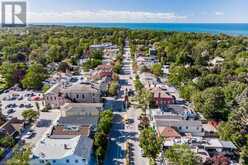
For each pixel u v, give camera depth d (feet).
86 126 297.53
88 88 398.42
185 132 297.94
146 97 380.99
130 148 272.72
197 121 303.48
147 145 249.75
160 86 453.99
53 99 384.47
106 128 292.40
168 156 226.99
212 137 296.92
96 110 336.90
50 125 323.78
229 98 374.63
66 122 309.22
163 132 279.69
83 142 251.39
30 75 475.31
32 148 252.83
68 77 526.16
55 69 617.21
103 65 597.52
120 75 575.79
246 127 290.56
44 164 228.22
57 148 240.73
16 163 213.66
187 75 504.43
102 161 245.45
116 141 287.69
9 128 292.61
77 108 338.75
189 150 224.74
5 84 499.51
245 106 316.60
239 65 609.83
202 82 447.42
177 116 325.42
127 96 416.05
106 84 463.01
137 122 334.65
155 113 338.13
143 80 497.46
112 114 338.54
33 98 422.00
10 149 266.77
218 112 334.85
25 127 318.45
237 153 259.19
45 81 504.43
